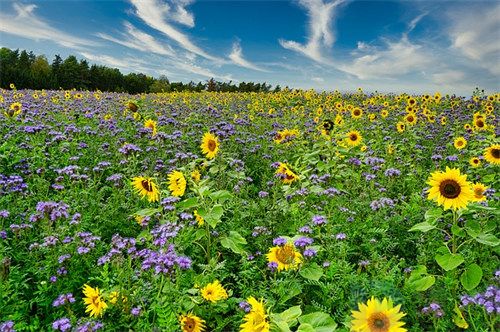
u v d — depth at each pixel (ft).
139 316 3.90
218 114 14.70
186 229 5.42
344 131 10.89
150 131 9.61
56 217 5.14
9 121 10.85
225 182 7.26
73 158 7.57
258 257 5.36
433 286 4.53
